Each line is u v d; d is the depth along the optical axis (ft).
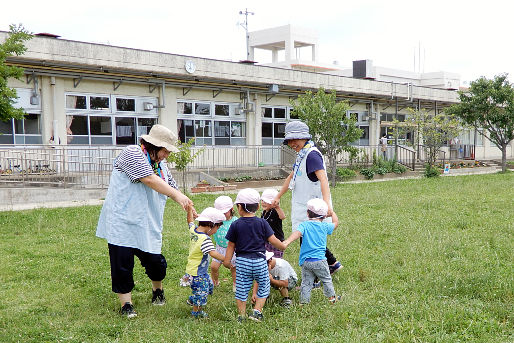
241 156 68.80
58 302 16.31
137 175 14.69
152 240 15.33
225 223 17.51
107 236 14.93
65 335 13.24
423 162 88.53
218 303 15.87
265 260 14.67
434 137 76.64
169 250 23.52
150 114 59.57
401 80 140.36
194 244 15.03
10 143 48.91
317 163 16.99
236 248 14.78
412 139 85.97
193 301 14.76
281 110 74.84
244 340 12.57
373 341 12.05
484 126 83.87
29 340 12.98
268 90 68.85
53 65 49.08
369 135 89.15
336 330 13.20
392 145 84.17
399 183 60.80
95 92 54.65
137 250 15.56
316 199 15.97
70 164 52.44
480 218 31.04
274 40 125.39
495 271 18.40
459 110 81.61
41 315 15.03
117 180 15.05
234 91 67.62
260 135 71.51
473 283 16.65
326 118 57.98
